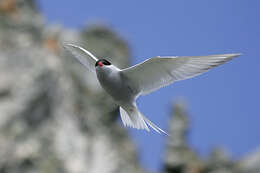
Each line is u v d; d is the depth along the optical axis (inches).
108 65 358.9
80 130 684.1
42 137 631.8
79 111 704.4
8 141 613.0
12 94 644.1
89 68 385.1
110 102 767.1
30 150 613.0
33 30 765.3
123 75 352.5
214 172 711.7
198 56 311.1
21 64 672.4
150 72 340.2
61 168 617.6
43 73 663.1
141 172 726.5
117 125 788.6
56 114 659.4
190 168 715.4
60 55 761.6
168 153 726.5
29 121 636.1
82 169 633.0
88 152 665.0
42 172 602.9
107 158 677.9
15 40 718.5
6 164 599.5
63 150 636.7
